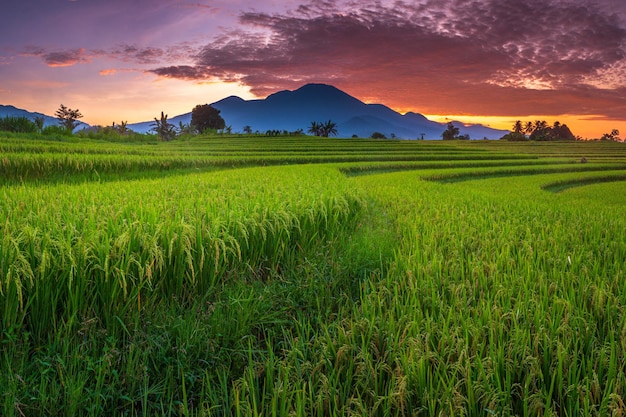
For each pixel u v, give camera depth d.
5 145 22.97
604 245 6.46
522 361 2.89
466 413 2.56
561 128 191.25
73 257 3.57
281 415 2.52
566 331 3.27
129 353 3.36
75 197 6.86
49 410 2.73
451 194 14.08
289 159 35.50
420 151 60.50
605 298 3.99
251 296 4.12
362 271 5.45
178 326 3.61
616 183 30.36
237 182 11.98
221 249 4.67
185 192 8.90
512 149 86.31
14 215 4.97
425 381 2.74
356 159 41.41
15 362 3.08
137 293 3.79
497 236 6.85
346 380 2.90
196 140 84.88
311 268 5.30
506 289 4.12
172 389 3.08
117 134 56.44
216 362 3.38
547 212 9.91
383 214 9.59
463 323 3.35
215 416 2.88
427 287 4.26
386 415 2.56
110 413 2.93
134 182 11.42
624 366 3.05
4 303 3.35
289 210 6.38
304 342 3.61
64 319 3.59
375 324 3.55
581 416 2.55
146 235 4.21
